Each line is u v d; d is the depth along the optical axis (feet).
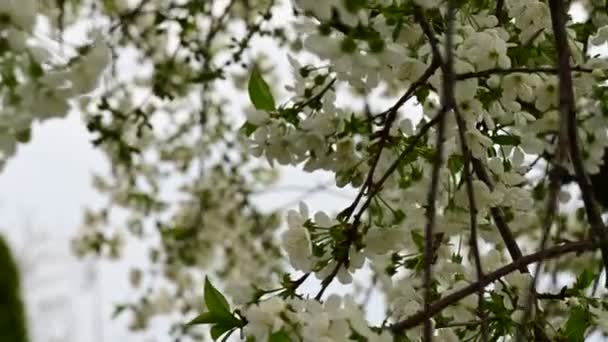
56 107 4.72
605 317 5.36
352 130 5.37
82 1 7.29
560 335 5.36
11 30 4.65
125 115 7.11
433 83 5.34
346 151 5.41
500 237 5.59
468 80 5.35
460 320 5.41
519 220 5.68
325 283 5.21
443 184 5.44
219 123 8.93
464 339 5.42
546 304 5.57
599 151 5.64
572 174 5.52
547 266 5.91
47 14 6.19
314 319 4.87
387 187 5.47
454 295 4.88
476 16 5.52
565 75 4.88
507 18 5.68
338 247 5.27
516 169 5.61
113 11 7.45
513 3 5.60
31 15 4.65
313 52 4.99
